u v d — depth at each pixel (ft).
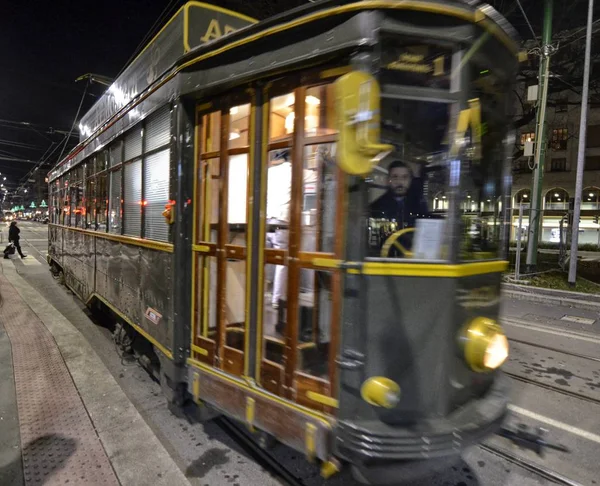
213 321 10.12
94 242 19.98
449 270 7.30
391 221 7.31
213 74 9.62
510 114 9.09
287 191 8.35
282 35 8.21
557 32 46.26
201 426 11.58
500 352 7.73
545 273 40.40
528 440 11.12
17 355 16.40
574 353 18.42
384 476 7.14
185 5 10.94
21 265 46.21
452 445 6.86
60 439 10.62
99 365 15.76
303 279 7.98
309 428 7.54
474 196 8.02
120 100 16.22
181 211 10.65
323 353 7.75
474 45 7.48
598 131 84.12
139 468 9.47
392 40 7.11
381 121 7.07
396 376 7.14
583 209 86.33
